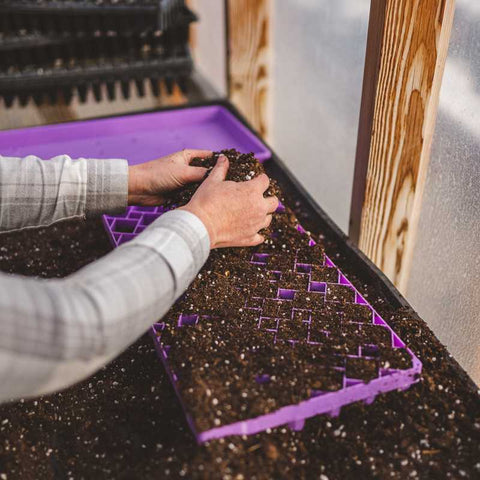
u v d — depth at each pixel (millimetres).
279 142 2119
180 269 712
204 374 784
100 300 611
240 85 2162
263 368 804
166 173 1048
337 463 760
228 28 2045
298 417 764
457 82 1038
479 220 1063
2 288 551
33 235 1342
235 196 862
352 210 1363
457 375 869
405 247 1261
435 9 970
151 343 985
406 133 1128
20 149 1605
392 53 1082
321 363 817
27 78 1935
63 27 1894
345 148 1553
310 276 1010
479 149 1024
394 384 808
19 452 825
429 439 786
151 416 847
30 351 553
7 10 1763
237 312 921
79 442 830
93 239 1334
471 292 1136
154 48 2092
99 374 937
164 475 745
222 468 697
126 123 1706
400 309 1002
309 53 1656
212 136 1685
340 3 1396
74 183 989
